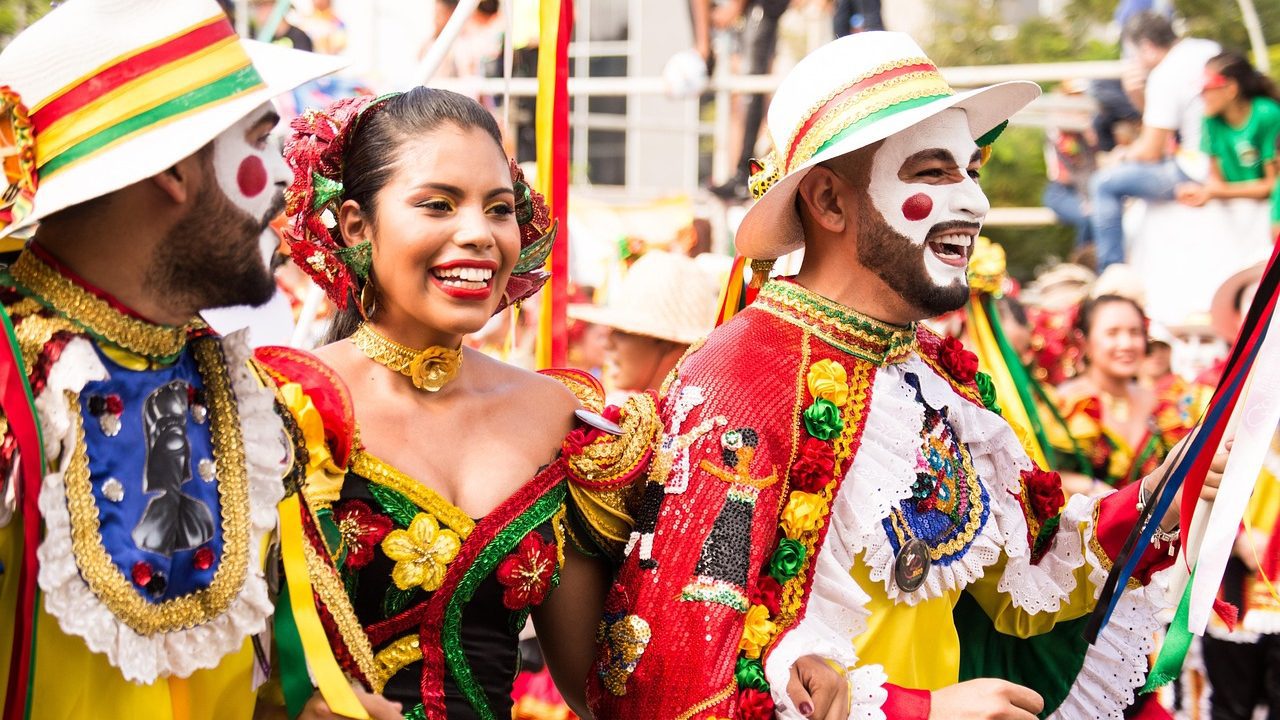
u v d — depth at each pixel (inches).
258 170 74.7
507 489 92.1
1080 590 110.8
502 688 92.4
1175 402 208.4
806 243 104.9
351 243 91.1
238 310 90.0
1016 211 280.4
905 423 101.5
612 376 176.1
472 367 96.3
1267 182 250.4
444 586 88.9
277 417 79.0
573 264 260.7
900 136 99.8
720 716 90.0
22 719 66.7
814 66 103.1
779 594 94.6
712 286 178.4
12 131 69.1
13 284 72.2
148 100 70.2
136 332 72.9
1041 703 94.3
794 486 97.0
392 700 88.1
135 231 71.8
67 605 68.2
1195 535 102.3
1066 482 203.2
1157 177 256.5
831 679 91.5
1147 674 113.6
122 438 71.9
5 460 68.1
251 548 76.0
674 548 94.2
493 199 89.7
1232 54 251.0
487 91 268.7
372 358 91.8
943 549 102.0
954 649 104.7
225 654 75.8
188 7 72.0
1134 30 261.1
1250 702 178.5
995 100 104.9
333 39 262.2
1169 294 253.3
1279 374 95.9
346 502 87.7
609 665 94.4
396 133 89.0
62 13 70.9
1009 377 127.4
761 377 98.9
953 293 100.7
